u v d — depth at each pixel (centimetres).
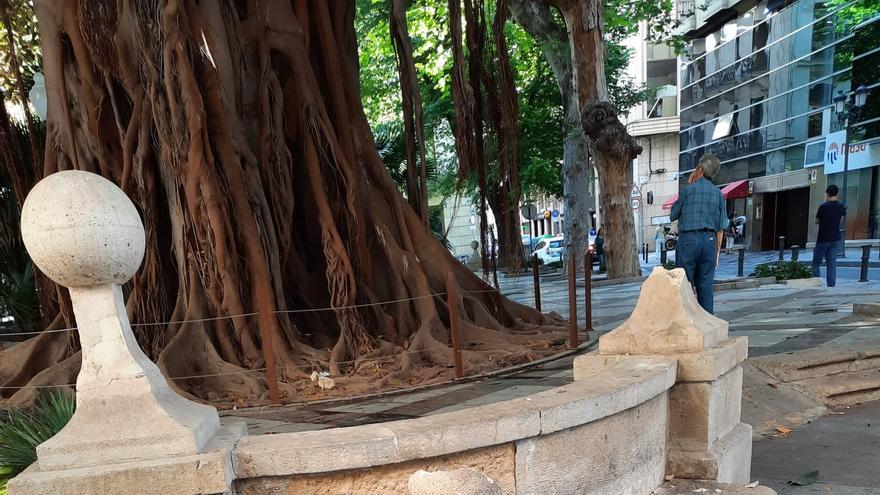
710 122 3750
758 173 3259
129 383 204
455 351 623
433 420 230
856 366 577
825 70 2698
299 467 207
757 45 3228
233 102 719
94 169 749
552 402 247
